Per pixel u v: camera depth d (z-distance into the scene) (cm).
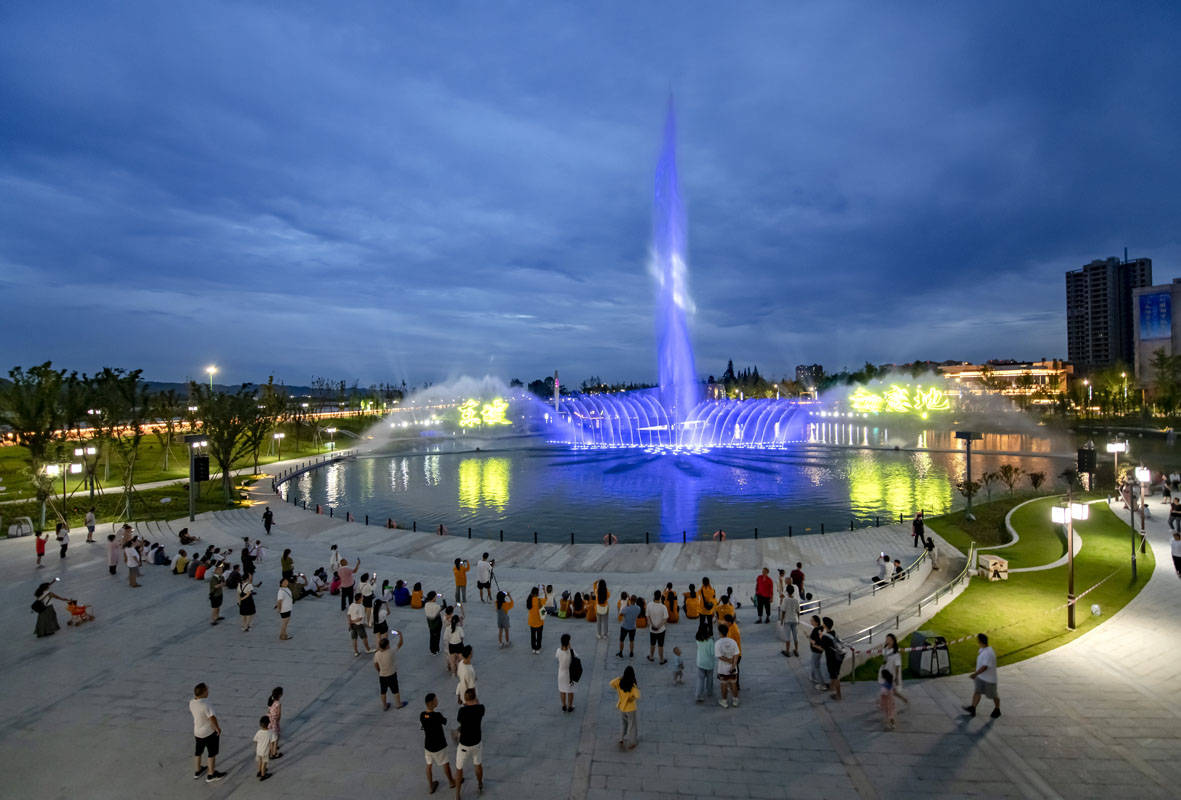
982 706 1614
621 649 1939
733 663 1596
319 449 10400
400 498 6006
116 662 1931
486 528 4681
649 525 4688
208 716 1315
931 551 3259
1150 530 3569
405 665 1914
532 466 8381
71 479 6431
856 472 7275
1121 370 15388
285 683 1786
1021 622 2203
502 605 2039
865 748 1425
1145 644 1994
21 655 1986
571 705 1595
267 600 2578
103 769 1361
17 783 1308
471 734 1248
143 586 2756
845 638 2017
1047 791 1267
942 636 2048
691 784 1296
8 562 3206
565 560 3409
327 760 1393
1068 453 8112
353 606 1970
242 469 7694
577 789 1279
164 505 5159
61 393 5119
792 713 1588
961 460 8212
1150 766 1348
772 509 5197
